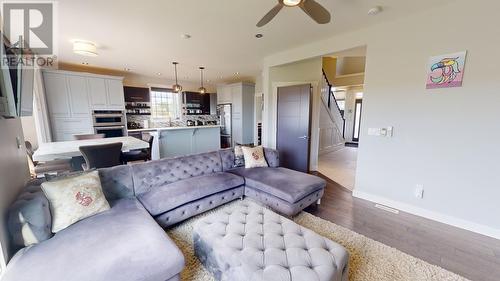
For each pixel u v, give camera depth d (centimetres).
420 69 254
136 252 136
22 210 145
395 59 271
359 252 196
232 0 221
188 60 472
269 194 269
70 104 496
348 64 801
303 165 432
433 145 252
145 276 123
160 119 739
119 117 564
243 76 700
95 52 356
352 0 224
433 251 199
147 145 355
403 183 279
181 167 282
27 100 178
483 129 220
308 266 129
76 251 136
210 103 877
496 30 206
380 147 295
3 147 163
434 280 164
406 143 272
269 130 478
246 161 339
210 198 260
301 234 162
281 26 288
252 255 138
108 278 117
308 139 421
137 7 234
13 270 122
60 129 486
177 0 220
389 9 243
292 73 458
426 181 261
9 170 171
